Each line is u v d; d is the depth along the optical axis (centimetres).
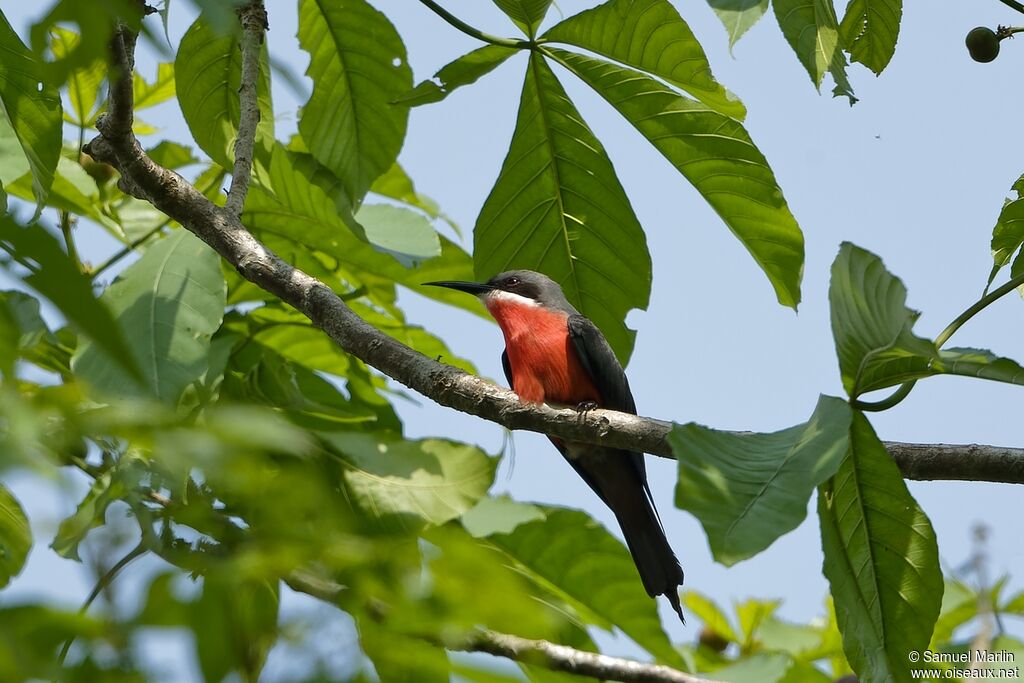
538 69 1029
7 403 438
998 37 1014
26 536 652
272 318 1199
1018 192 1024
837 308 671
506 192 1097
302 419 1102
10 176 892
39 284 311
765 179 1048
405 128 1188
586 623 1152
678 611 1302
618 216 1103
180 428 495
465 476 1027
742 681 1213
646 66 991
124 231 1198
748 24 784
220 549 495
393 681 523
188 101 1149
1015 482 746
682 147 1048
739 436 636
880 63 1005
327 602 479
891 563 737
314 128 1193
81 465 635
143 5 852
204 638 400
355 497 1005
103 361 880
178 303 959
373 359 948
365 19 1149
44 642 367
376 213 1221
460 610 518
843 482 721
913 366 674
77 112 1170
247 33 1047
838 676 1409
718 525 581
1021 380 651
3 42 819
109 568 418
